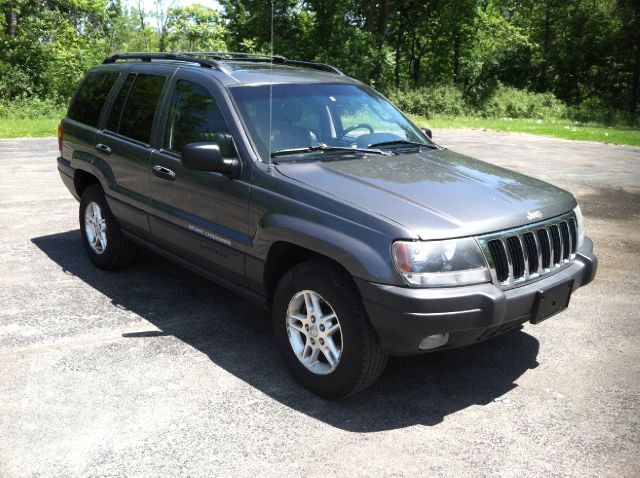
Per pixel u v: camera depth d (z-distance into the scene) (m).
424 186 3.82
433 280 3.27
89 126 5.86
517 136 21.28
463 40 40.66
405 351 3.37
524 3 42.72
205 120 4.47
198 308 5.11
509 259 3.51
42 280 5.62
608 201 9.83
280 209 3.81
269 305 4.16
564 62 42.25
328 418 3.56
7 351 4.23
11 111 23.45
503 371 4.19
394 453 3.24
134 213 5.18
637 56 41.78
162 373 4.02
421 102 31.83
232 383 3.92
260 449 3.24
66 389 3.77
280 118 4.34
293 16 35.00
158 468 3.06
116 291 5.42
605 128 28.23
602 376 4.14
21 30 25.83
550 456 3.24
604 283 5.98
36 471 3.02
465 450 3.28
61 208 8.23
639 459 3.22
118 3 30.28
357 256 3.36
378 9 37.16
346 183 3.77
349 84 5.05
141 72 5.38
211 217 4.36
